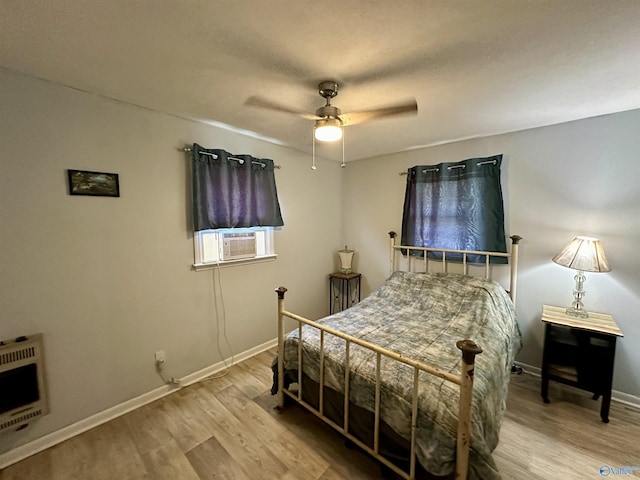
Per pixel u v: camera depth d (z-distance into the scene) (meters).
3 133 1.53
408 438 1.36
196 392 2.29
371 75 1.57
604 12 1.07
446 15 1.09
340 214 3.95
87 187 1.82
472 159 2.75
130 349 2.07
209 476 1.53
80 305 1.83
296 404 2.12
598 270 1.99
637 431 1.85
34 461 1.62
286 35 1.23
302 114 2.15
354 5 1.04
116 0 1.01
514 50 1.33
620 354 2.18
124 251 2.01
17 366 1.57
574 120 2.28
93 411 1.91
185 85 1.70
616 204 2.16
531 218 2.52
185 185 2.31
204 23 1.15
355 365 1.61
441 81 1.63
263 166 2.79
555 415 2.00
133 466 1.59
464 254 2.82
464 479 1.16
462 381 1.14
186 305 2.38
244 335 2.84
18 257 1.60
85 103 1.79
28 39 1.25
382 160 3.50
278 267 3.14
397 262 3.44
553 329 2.14
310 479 1.51
